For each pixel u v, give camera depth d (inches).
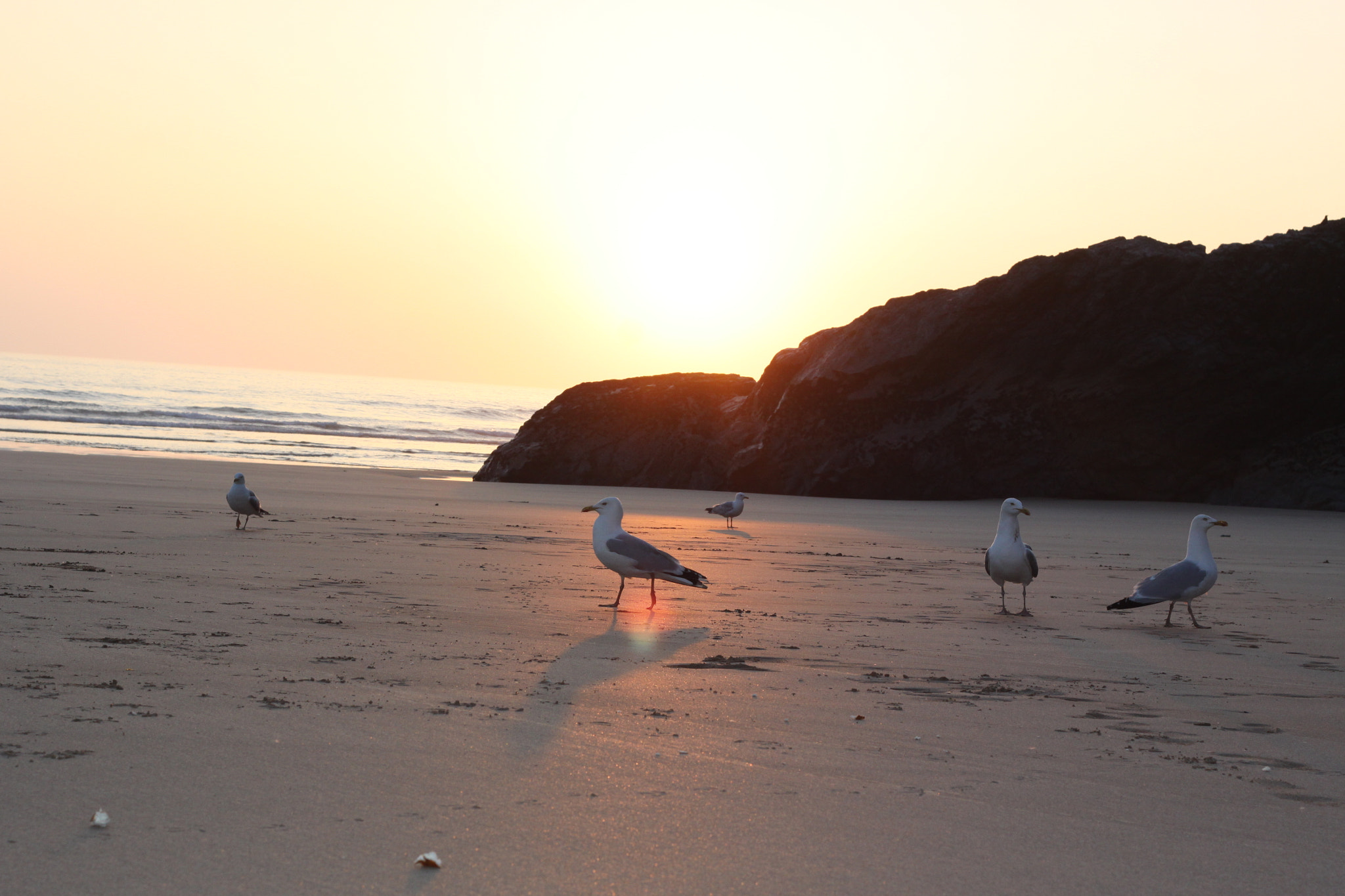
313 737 211.6
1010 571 443.5
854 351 1513.3
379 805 173.6
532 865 151.0
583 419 1664.6
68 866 143.1
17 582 395.5
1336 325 1359.5
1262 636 404.2
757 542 765.3
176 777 182.2
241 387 5285.4
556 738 220.2
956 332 1449.3
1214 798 196.2
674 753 213.6
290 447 2032.5
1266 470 1358.3
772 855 159.0
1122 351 1396.4
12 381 3895.2
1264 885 153.3
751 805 182.2
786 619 411.2
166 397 3631.9
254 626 337.4
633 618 397.1
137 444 1795.0
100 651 284.2
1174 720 262.8
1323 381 1363.2
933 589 527.5
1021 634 396.5
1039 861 160.2
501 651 318.7
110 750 195.2
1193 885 152.3
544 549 641.0
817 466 1509.6
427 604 405.1
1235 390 1375.5
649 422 1660.9
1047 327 1423.5
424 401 5497.1
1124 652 362.3
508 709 244.5
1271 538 900.0
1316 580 605.0
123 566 456.1
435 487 1213.1
